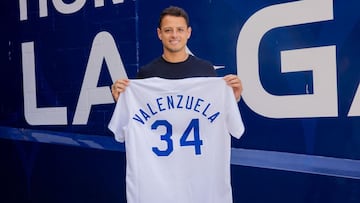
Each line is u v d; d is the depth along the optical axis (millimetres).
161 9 3283
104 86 3559
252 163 3027
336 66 2723
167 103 2381
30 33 3920
